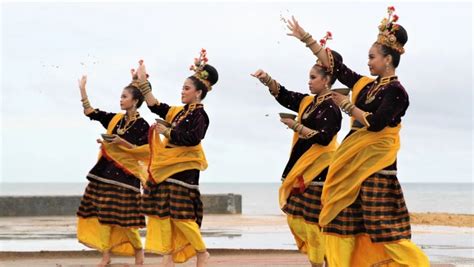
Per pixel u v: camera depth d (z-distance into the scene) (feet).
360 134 27.86
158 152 35.73
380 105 27.68
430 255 47.11
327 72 32.76
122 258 44.09
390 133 27.71
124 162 39.70
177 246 36.04
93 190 40.11
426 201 260.21
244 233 65.92
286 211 33.60
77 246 51.62
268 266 39.17
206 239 59.06
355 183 27.66
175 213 35.12
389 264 27.91
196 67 36.45
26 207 84.84
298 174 32.89
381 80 28.40
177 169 35.29
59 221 77.15
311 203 32.65
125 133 40.09
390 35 28.22
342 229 28.04
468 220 88.79
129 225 39.47
